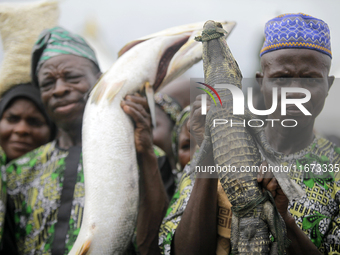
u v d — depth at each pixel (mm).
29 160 2539
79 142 2543
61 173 2395
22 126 2691
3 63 2822
